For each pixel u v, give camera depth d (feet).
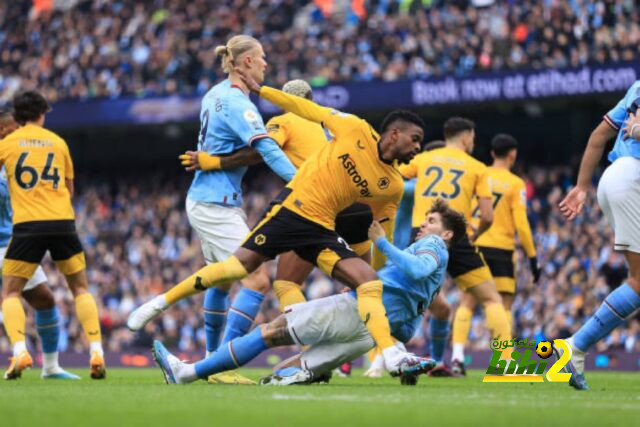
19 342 66.03
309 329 53.01
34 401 41.86
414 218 80.23
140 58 198.70
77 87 199.72
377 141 53.62
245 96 62.18
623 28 154.71
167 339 153.48
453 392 49.55
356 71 175.11
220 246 63.05
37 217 66.03
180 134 216.74
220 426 33.09
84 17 211.00
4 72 213.46
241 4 198.18
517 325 137.90
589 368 117.60
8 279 66.64
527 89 157.17
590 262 140.15
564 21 159.22
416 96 165.27
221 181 63.05
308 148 65.26
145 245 187.52
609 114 56.03
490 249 86.53
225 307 66.18
